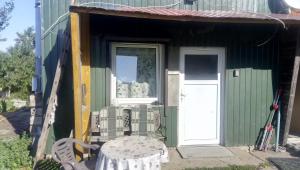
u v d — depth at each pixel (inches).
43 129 137.2
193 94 165.6
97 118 145.1
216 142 168.7
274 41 166.1
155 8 156.4
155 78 161.3
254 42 164.6
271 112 168.2
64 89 151.4
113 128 144.3
